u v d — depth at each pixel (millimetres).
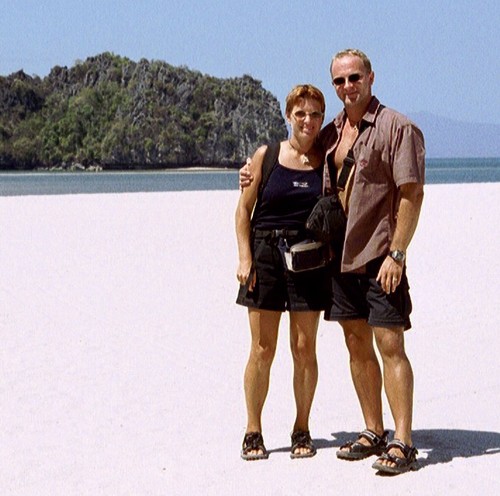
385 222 5039
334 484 4840
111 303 10367
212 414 6289
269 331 5324
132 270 12688
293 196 5168
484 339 8336
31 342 8484
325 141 5254
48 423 6109
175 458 5379
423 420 6031
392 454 4957
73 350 8180
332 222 5039
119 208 24984
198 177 127125
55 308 10094
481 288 10906
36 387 6980
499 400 6465
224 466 5207
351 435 5770
